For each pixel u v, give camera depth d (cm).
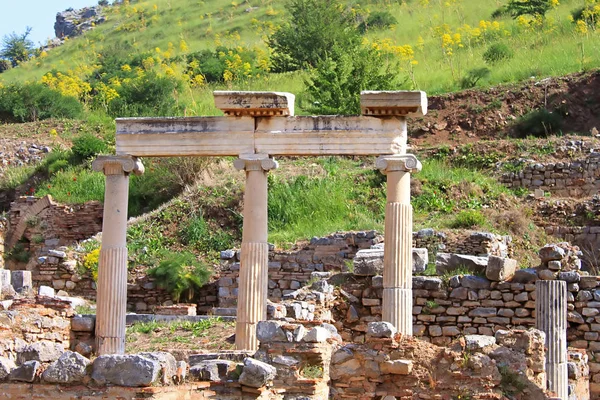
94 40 9319
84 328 2345
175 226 3797
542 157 4194
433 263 2934
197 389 1459
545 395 1617
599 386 2586
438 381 1636
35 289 3253
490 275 2662
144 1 10750
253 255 2505
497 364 1625
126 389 1382
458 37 5706
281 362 1616
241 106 2517
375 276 2731
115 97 5828
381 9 7644
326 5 6625
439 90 5062
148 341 2614
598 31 5422
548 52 5288
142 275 3478
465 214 3553
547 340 2506
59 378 1402
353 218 3703
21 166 4972
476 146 4328
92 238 3750
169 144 2570
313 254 3328
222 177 4072
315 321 1811
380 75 4812
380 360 1662
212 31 8544
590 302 2609
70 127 5394
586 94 4678
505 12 6750
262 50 7112
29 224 4272
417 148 4447
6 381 1419
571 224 3800
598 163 4031
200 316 2927
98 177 4500
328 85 4747
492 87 4859
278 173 4084
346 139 2511
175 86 5962
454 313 2688
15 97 5659
